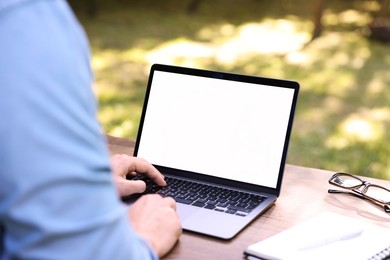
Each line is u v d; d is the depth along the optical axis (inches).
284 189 59.7
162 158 62.3
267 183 57.6
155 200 49.6
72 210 32.1
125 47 285.0
